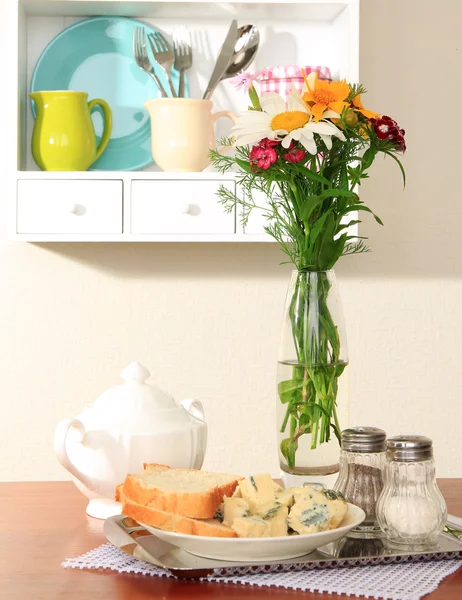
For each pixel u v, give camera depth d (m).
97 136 1.71
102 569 0.85
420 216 1.82
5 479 1.80
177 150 1.58
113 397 1.04
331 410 1.02
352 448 0.96
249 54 1.66
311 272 1.03
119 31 1.71
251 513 0.86
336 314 1.04
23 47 1.64
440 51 1.81
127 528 0.95
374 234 1.81
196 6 1.63
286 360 1.04
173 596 0.77
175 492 0.85
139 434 1.00
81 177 1.57
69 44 1.70
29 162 1.68
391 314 1.83
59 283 1.78
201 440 1.05
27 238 1.57
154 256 1.79
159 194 1.58
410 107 1.81
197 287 1.80
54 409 1.79
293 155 0.99
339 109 1.01
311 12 1.67
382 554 0.86
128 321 1.79
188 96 1.72
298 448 1.02
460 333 1.84
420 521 0.87
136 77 1.71
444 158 1.82
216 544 0.81
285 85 1.59
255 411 1.81
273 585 0.80
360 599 0.76
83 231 1.58
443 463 1.85
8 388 1.79
